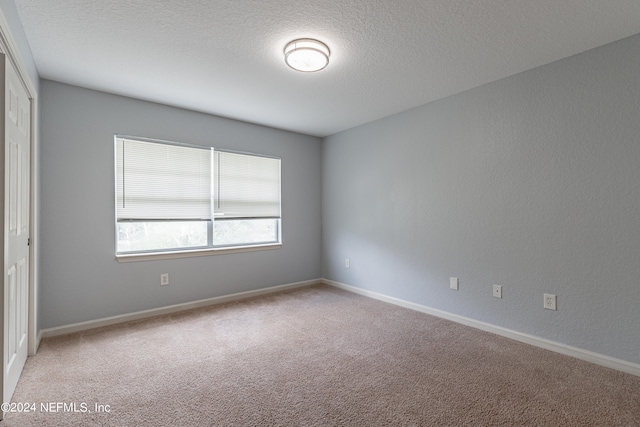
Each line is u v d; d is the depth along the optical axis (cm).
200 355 237
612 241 216
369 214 403
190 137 353
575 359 230
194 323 304
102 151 298
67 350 243
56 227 274
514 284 267
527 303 260
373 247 397
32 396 182
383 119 382
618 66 212
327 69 255
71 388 191
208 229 373
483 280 289
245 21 192
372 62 244
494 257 280
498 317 278
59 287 276
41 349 244
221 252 376
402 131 359
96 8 179
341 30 202
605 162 218
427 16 188
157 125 330
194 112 356
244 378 204
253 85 286
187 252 347
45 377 203
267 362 226
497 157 277
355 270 424
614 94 214
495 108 278
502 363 224
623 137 211
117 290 306
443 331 285
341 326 297
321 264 483
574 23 194
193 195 358
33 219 229
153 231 336
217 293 374
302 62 227
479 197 290
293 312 339
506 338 269
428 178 333
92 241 293
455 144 309
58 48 221
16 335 188
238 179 396
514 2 175
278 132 432
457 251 309
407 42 216
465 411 170
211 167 372
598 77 221
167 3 175
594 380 200
